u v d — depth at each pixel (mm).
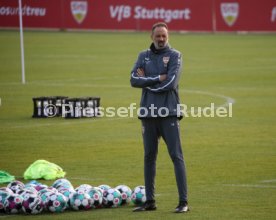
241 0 145000
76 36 140875
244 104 64062
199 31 147125
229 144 46500
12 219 29172
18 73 88812
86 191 31047
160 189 34688
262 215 29719
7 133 50844
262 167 39594
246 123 54625
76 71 91250
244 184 35594
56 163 41250
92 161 41719
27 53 112438
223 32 146375
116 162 41375
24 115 58750
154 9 149125
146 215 29781
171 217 29453
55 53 112875
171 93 30375
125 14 150375
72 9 151875
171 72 30094
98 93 71625
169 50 30500
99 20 151375
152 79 30000
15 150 45156
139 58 30781
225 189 34562
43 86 77125
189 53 111688
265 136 49219
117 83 79875
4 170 39562
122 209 30875
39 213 30047
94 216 29609
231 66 95500
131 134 50531
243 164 40406
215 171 38688
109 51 116375
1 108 62438
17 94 71062
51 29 152375
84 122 55312
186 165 40281
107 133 50875
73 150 45062
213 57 106188
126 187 31766
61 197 30281
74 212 30297
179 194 30391
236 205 31438
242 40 132500
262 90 73438
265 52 112688
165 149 45062
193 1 146875
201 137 49062
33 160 42188
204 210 30609
